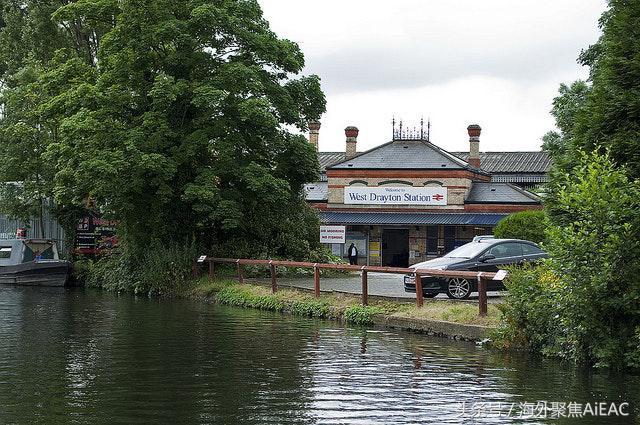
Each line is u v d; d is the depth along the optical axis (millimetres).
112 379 12367
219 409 10297
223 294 26828
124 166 28719
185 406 10477
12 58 43812
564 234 13609
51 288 35062
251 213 33500
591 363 13461
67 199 31516
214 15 30312
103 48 31234
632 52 16922
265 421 9648
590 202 13484
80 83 32031
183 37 30312
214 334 17859
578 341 13578
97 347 15781
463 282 20969
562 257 13625
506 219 34250
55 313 22891
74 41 43625
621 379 12344
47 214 42562
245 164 31594
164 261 30641
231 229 32594
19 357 14531
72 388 11680
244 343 16344
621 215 13352
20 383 12047
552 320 14422
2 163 38656
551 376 12562
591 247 13336
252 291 25938
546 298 14547
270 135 31688
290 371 13023
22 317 21719
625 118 16578
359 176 51438
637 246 13258
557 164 18359
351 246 47312
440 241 50000
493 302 18969
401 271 19578
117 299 28609
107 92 30547
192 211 32281
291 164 33594
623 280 13250
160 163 29172
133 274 32156
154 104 30359
